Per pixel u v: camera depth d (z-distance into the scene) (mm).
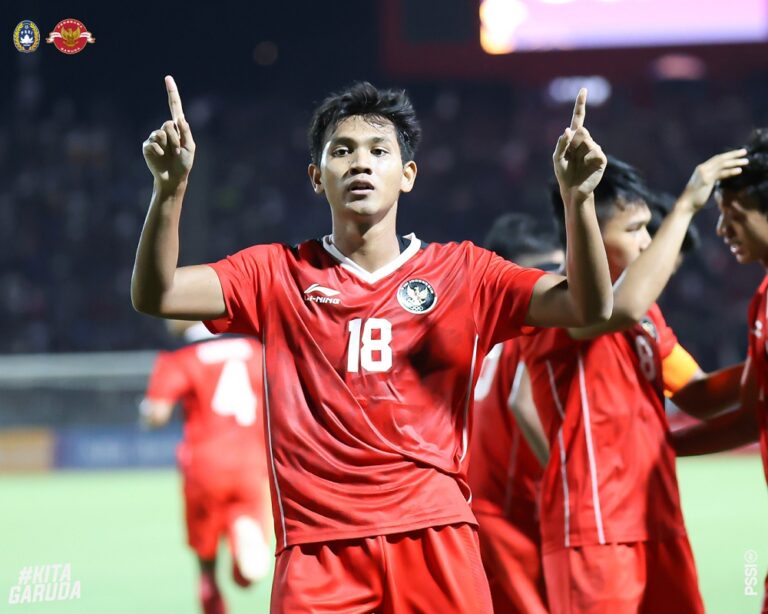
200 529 24109
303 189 98625
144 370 70250
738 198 13758
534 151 99750
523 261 18406
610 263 14891
